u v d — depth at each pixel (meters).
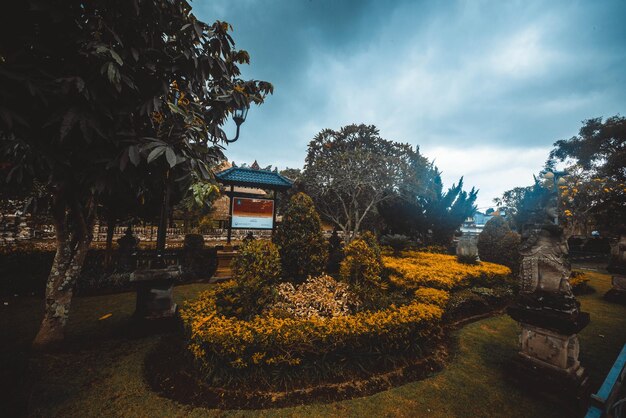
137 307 4.38
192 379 2.99
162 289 4.48
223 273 7.86
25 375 2.55
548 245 3.13
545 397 2.92
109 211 6.80
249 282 3.70
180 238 15.68
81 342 3.81
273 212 8.86
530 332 3.21
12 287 5.75
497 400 2.90
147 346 3.75
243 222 8.53
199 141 3.58
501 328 4.95
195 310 3.59
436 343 4.21
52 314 3.64
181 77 3.49
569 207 11.27
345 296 4.36
